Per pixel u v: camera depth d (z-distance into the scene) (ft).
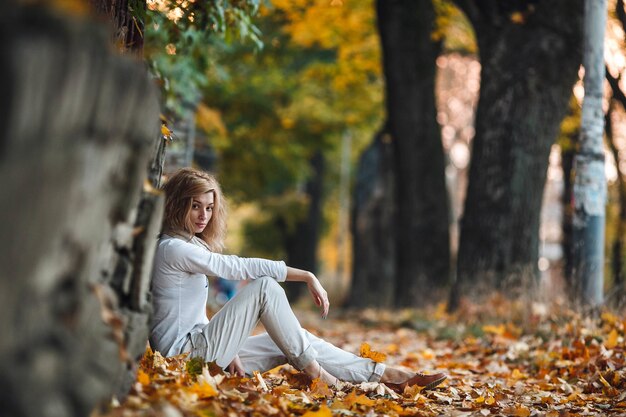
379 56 78.79
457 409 18.51
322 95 100.89
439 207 64.13
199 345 17.94
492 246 46.52
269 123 101.24
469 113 108.06
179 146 61.05
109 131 9.85
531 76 45.42
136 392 13.34
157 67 26.61
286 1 68.95
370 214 97.96
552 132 46.42
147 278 13.21
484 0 45.75
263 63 89.66
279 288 18.43
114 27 19.10
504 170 46.21
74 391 10.29
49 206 8.89
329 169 151.02
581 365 25.17
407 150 63.62
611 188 66.64
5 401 8.93
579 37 45.24
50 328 9.71
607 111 59.11
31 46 8.01
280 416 15.10
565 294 35.53
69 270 9.97
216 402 14.53
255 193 113.91
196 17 28.99
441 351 34.09
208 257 17.87
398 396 18.90
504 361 28.81
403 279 64.80
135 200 11.27
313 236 129.08
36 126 8.34
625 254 62.03
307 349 18.66
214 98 94.73
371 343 37.47
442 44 64.39
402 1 62.03
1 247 8.32
